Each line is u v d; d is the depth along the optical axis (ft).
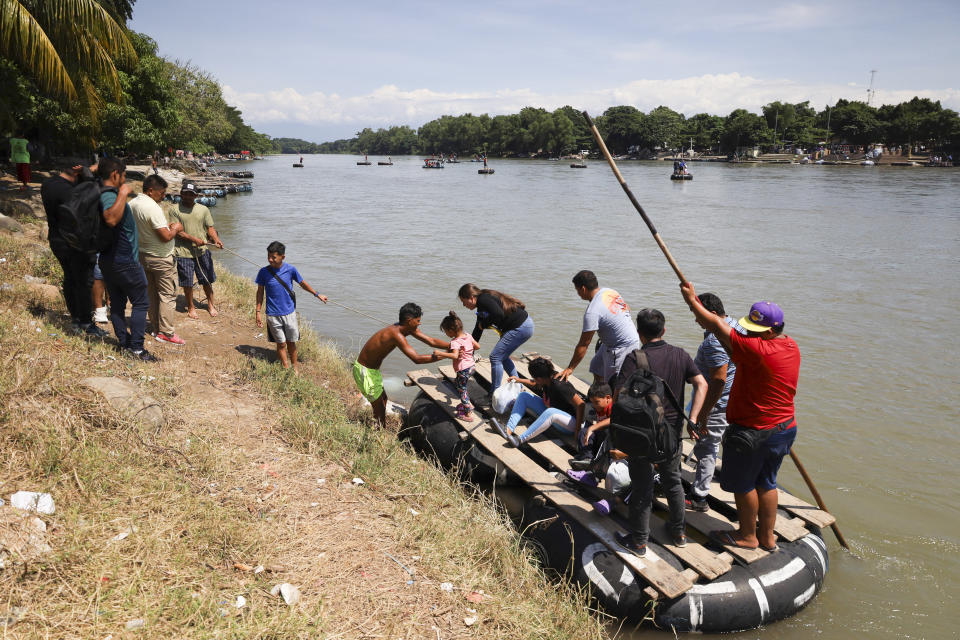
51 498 11.99
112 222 19.33
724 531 15.38
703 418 15.51
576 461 16.05
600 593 14.40
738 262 65.67
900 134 467.93
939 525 18.53
